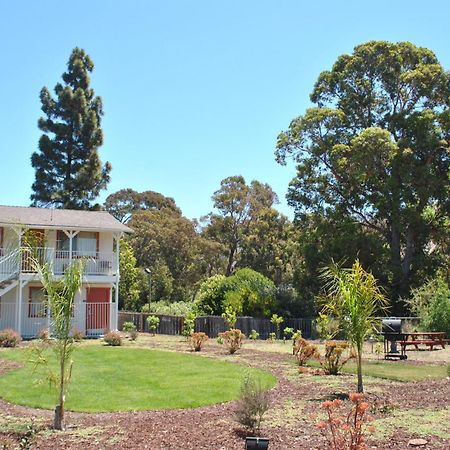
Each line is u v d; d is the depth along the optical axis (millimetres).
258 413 9281
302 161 42281
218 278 38125
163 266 53219
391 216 38188
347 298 11984
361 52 41281
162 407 11562
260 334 35062
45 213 31594
